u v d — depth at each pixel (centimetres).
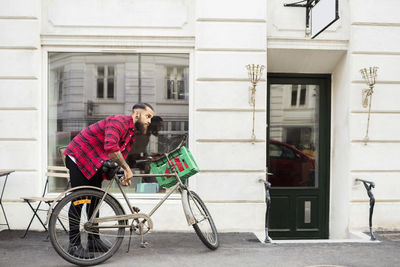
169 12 511
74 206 364
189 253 405
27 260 377
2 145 494
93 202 370
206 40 498
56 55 516
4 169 495
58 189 512
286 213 566
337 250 420
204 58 499
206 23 498
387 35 512
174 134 521
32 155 496
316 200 568
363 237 481
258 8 500
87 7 506
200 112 500
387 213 514
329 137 566
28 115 496
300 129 569
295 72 563
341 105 536
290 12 518
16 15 491
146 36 509
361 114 512
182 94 521
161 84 521
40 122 504
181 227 502
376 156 513
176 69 521
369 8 510
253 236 480
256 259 387
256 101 502
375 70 498
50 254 396
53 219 351
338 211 543
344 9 519
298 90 567
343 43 520
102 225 373
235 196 502
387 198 514
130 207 394
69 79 518
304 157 571
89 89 520
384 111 513
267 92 566
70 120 520
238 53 501
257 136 502
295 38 517
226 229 502
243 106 501
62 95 518
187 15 512
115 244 379
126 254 399
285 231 565
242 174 503
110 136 361
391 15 512
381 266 370
